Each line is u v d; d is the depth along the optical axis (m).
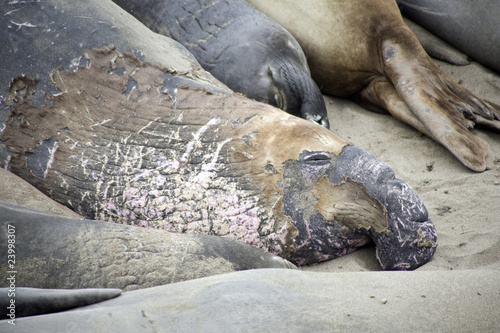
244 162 8.26
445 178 10.48
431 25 14.66
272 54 11.20
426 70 12.10
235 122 8.49
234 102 8.76
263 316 5.00
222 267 6.95
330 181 8.44
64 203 8.35
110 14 9.50
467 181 10.30
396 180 8.39
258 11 12.02
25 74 8.53
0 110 8.45
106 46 8.84
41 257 6.21
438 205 9.73
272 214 8.20
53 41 8.73
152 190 8.16
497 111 11.94
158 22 11.69
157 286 5.85
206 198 8.13
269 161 8.28
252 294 5.33
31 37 8.76
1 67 8.54
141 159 8.30
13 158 8.41
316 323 4.91
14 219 6.50
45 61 8.59
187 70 9.41
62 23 8.94
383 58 12.45
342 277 6.02
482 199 9.67
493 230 8.81
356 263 8.63
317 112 11.48
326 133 8.78
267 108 8.80
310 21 12.62
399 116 12.07
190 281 5.85
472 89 13.61
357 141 11.98
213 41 11.30
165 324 4.86
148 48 9.20
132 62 8.90
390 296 5.41
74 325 4.73
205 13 11.54
